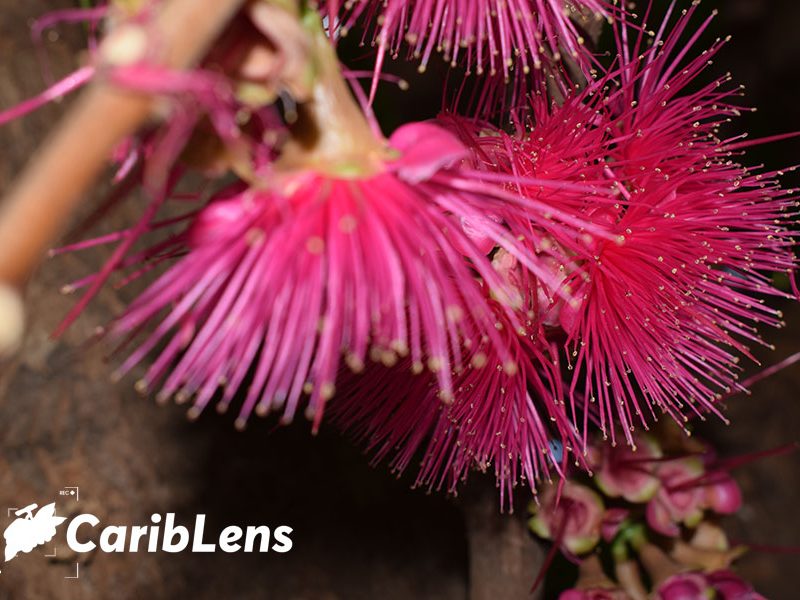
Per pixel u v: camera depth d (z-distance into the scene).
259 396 0.33
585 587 0.30
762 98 0.51
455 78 0.28
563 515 0.29
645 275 0.24
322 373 0.18
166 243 0.20
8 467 0.30
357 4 0.22
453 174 0.20
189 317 0.19
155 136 0.16
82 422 0.31
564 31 0.23
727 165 0.24
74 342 0.30
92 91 0.13
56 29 0.31
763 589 0.41
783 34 0.50
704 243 0.24
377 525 0.34
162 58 0.13
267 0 0.16
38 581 0.30
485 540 0.31
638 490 0.29
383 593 0.34
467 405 0.24
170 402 0.32
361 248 0.18
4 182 0.29
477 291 0.20
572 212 0.23
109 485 0.31
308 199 0.18
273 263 0.18
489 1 0.22
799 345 0.45
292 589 0.33
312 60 0.18
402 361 0.24
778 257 0.25
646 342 0.24
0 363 0.30
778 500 0.43
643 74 0.24
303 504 0.34
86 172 0.13
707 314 0.25
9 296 0.12
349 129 0.19
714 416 0.43
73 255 0.31
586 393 0.24
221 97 0.15
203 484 0.32
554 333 0.25
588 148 0.23
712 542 0.30
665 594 0.29
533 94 0.24
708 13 0.40
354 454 0.34
